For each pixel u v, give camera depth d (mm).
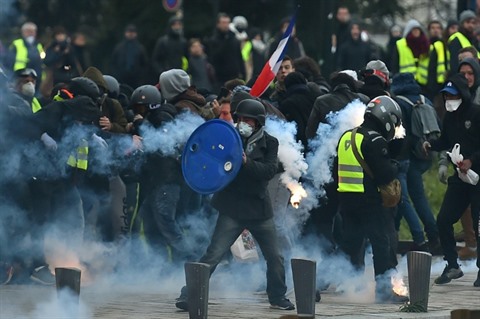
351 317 23969
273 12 76062
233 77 49594
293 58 46625
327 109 28891
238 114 24859
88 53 78688
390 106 26688
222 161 24219
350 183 26547
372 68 30797
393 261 26672
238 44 49781
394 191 26234
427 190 42750
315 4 73438
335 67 49594
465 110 29328
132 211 32156
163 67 51312
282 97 31391
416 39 43812
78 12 80500
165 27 77312
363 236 27219
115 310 25359
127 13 78562
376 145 26203
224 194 25078
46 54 44562
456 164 29109
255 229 25219
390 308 25766
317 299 26891
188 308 23312
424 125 33844
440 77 43281
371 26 77312
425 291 24875
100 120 30375
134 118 31109
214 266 25031
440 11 78188
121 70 53219
